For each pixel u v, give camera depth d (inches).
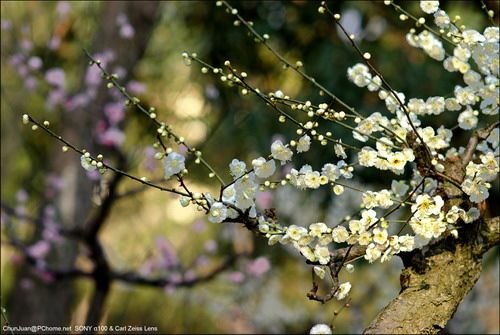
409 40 100.8
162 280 191.9
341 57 218.5
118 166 179.6
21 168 283.0
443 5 208.2
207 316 282.8
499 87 97.0
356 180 205.6
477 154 105.0
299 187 84.9
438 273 86.4
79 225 206.5
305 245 82.7
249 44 240.1
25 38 222.1
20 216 191.0
